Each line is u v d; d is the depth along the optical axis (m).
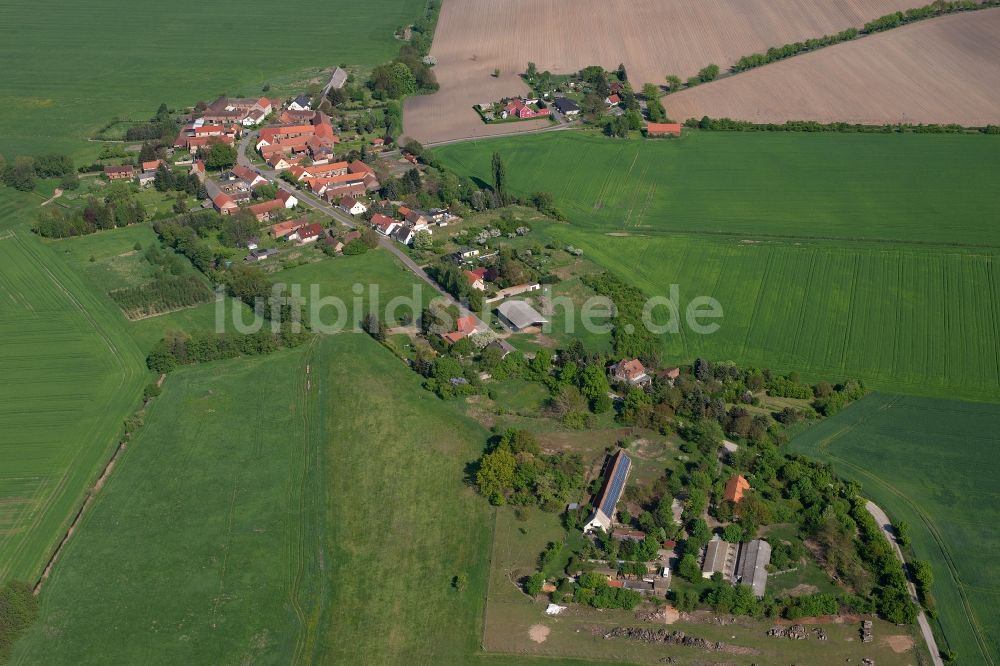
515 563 143.50
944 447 163.62
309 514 154.38
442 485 159.00
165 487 160.88
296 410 179.38
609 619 134.50
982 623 130.75
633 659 128.38
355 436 171.62
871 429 169.12
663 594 137.12
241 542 149.12
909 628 130.62
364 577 142.25
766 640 130.00
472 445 167.75
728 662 127.06
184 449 169.75
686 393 176.88
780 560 140.62
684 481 157.25
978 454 161.62
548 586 139.25
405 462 164.50
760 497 153.62
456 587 139.75
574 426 171.00
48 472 165.12
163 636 133.62
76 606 138.75
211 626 135.00
